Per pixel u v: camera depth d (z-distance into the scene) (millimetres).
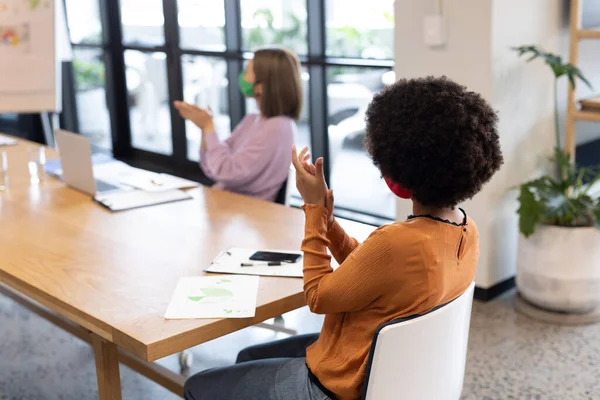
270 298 1652
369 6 3908
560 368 2725
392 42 3844
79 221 2279
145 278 1796
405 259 1334
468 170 1330
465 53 3080
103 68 5965
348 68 4074
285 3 4352
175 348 1485
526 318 3145
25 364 2875
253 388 1548
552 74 3314
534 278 3111
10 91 4441
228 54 4789
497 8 2977
